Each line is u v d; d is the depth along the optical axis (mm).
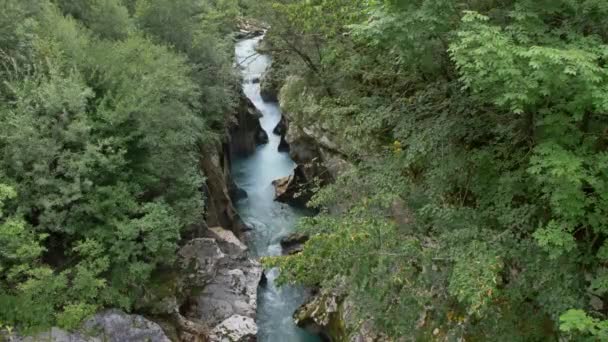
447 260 8195
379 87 13750
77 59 13211
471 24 6809
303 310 13242
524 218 7980
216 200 17469
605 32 7121
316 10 13273
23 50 12742
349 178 11258
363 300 9289
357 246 8023
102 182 11852
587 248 7703
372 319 9820
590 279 7637
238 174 23125
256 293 13922
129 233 10953
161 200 12727
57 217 10695
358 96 14117
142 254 11828
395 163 10617
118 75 13570
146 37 18078
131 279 11336
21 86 11617
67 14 17078
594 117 7273
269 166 23938
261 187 21938
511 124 8492
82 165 10758
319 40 16188
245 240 17672
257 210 19969
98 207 11102
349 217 9406
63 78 12359
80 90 11656
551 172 6496
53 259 11297
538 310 8227
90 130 11930
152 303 11734
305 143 19000
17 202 10430
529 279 7926
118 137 11867
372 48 12930
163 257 12234
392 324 8992
